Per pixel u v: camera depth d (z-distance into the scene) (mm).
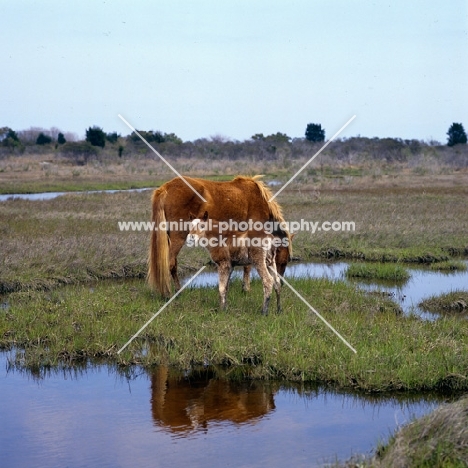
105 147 71500
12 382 8742
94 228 19188
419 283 14359
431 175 45812
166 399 8195
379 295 12680
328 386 8516
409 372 8359
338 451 6801
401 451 6051
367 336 9656
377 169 49094
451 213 23141
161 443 7020
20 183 39844
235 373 8961
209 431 7316
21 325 10367
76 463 6566
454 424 6418
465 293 12555
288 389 8477
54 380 8828
